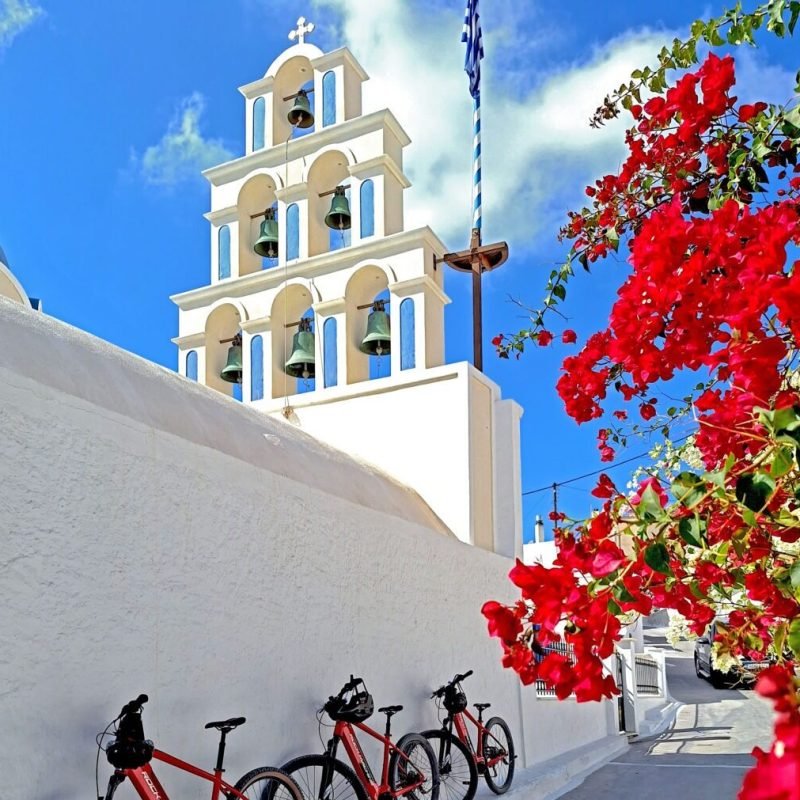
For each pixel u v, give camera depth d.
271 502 5.19
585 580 1.82
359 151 8.70
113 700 3.88
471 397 8.28
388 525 6.44
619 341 2.09
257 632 4.90
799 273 1.67
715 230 2.00
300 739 5.12
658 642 29.62
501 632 1.80
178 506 4.46
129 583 4.07
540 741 9.04
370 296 9.04
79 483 3.88
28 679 3.50
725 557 2.03
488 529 8.33
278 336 8.86
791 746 0.91
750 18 3.01
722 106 2.90
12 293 7.36
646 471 3.70
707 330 2.02
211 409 5.57
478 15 9.20
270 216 9.23
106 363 4.79
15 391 3.64
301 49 9.33
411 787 5.74
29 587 3.56
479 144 8.95
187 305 9.26
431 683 6.71
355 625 5.84
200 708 4.40
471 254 8.59
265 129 9.30
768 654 2.66
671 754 10.66
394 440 8.30
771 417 1.52
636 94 3.48
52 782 3.53
